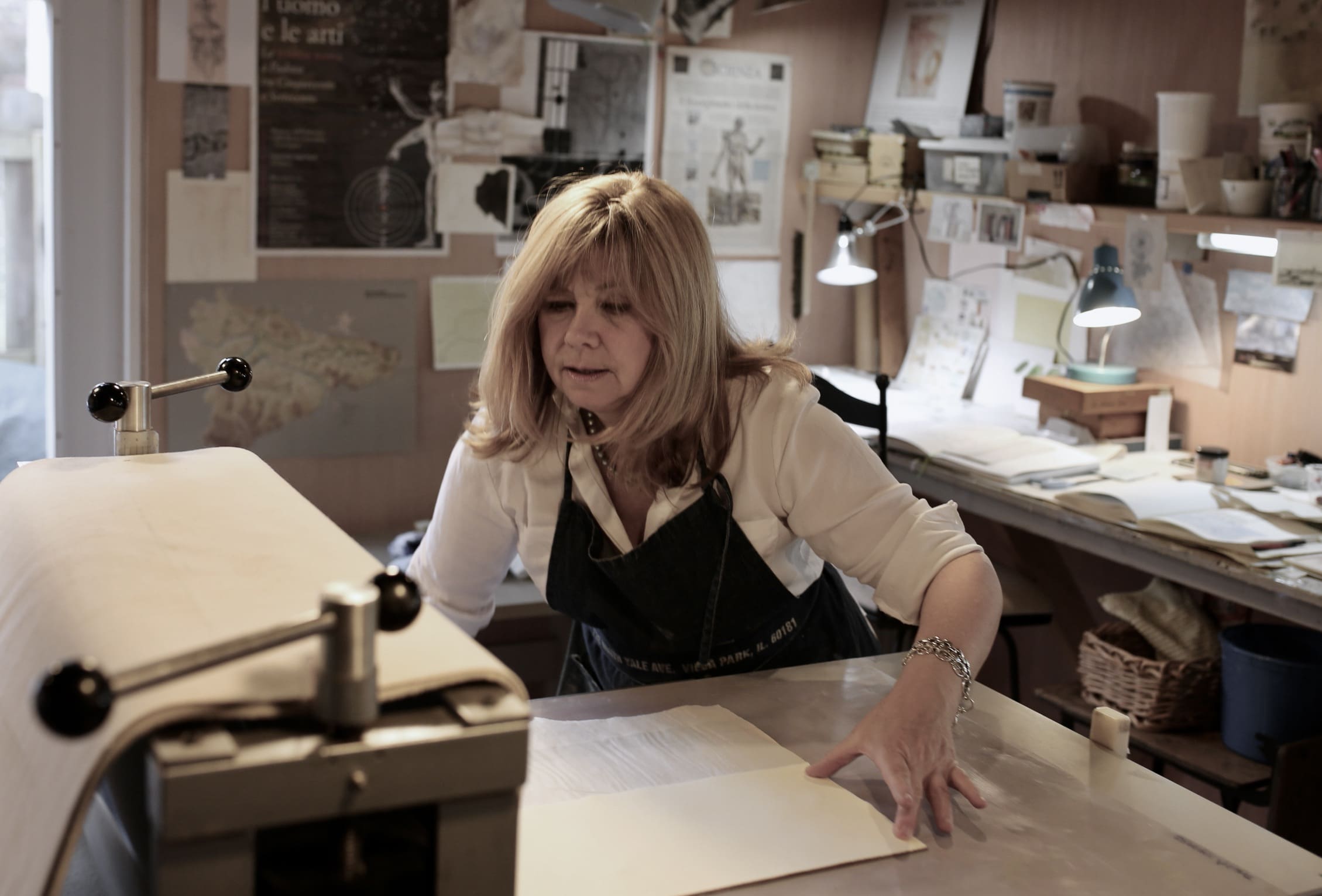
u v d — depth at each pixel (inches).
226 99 115.0
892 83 144.8
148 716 24.6
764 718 50.1
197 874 25.2
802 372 58.2
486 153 126.3
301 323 121.3
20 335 114.5
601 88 131.1
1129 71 120.0
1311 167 97.9
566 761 44.9
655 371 52.6
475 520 60.1
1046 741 48.7
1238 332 111.7
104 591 30.8
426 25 121.3
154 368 116.7
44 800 26.0
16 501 39.1
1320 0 102.0
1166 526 91.7
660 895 36.4
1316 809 86.7
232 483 40.9
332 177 120.0
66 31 110.3
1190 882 38.7
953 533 54.9
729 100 139.0
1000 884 38.1
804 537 58.3
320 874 27.5
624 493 58.1
